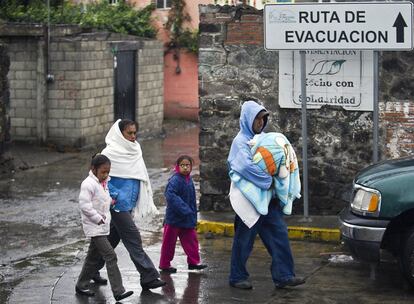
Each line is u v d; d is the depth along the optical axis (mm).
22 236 15461
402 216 11234
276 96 15797
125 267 12875
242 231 11438
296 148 15812
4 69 22547
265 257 13367
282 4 14531
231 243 14391
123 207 11438
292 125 15789
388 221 11102
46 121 27641
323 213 15742
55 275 12555
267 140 11242
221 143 16109
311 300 10898
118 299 10992
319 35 14391
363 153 15445
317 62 15422
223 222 15141
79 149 27359
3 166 22812
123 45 29984
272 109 15859
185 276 12258
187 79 36156
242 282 11500
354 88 15320
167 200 12359
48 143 27656
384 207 11109
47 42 27297
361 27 14133
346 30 14227
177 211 12250
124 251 13852
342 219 11648
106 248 11023
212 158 16172
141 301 11016
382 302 10766
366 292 11250
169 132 33188
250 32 15789
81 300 11164
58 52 27328
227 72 15984
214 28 15977
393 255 12070
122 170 11453
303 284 11664
